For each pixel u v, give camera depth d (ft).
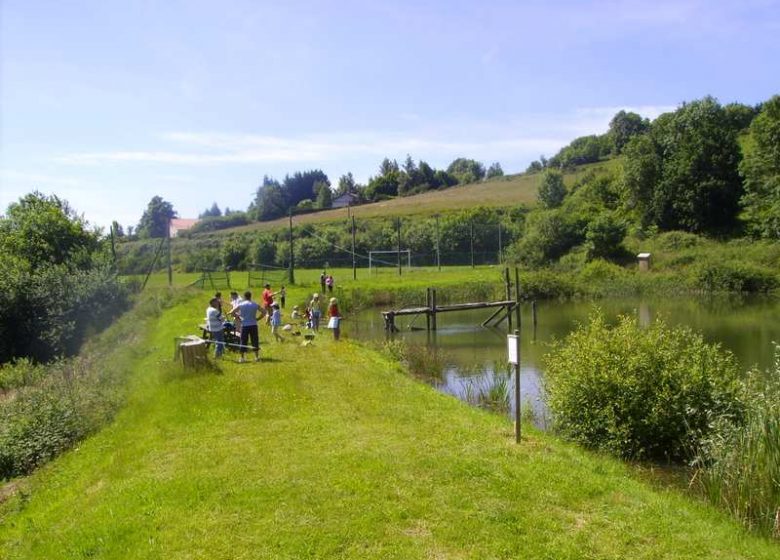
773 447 28.48
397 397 42.34
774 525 25.36
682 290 154.10
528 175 381.60
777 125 179.22
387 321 101.19
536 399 52.90
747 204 189.26
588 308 131.23
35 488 33.99
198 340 53.11
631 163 222.48
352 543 21.70
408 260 199.52
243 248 214.69
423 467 28.27
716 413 36.29
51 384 54.44
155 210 315.37
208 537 22.53
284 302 102.58
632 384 37.55
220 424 36.63
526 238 193.98
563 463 29.22
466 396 54.65
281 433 34.30
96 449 37.52
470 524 22.71
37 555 23.94
